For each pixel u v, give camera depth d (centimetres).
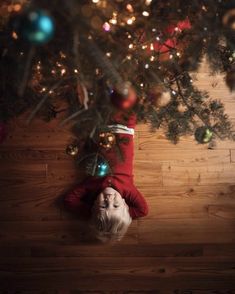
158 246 135
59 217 135
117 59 81
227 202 138
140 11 83
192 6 85
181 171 138
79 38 70
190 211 137
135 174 138
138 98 92
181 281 134
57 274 134
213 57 92
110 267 134
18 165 137
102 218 116
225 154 139
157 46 96
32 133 138
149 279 134
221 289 134
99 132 99
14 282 133
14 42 80
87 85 80
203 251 135
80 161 115
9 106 105
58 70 93
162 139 138
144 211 127
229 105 139
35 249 134
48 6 60
